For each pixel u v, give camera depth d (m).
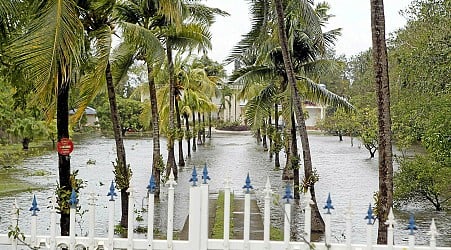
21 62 7.56
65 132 9.12
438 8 15.74
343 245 5.35
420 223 14.58
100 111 61.06
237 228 12.94
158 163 18.64
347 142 53.53
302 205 16.95
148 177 25.59
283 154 38.56
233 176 26.17
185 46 18.59
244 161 33.81
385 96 8.74
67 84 8.98
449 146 14.16
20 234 5.83
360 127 39.06
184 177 25.69
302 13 12.31
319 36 12.77
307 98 16.70
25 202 17.72
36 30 7.44
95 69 9.53
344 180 25.27
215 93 37.50
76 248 5.80
